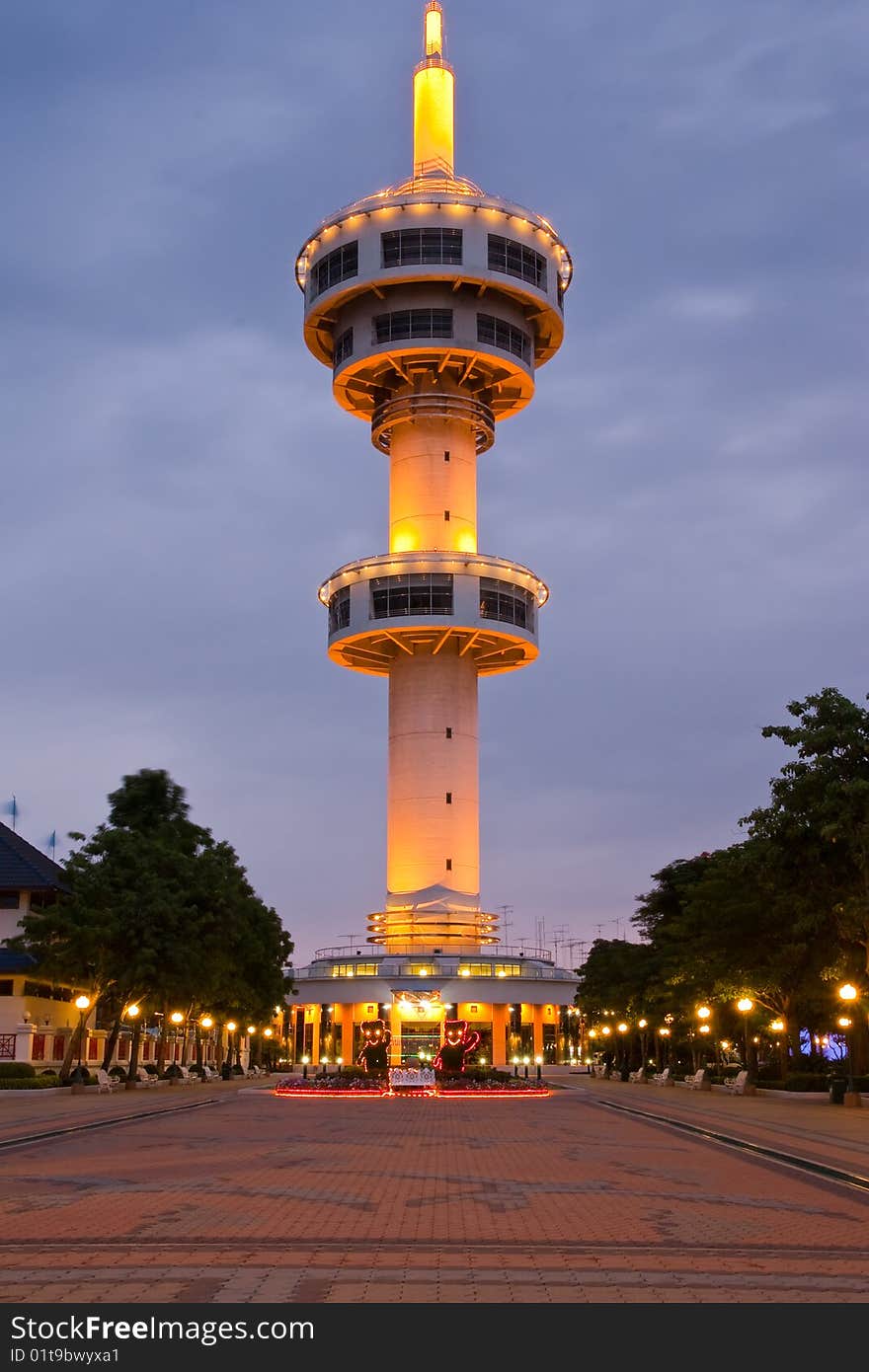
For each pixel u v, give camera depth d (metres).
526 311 111.94
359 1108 49.38
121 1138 32.56
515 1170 24.50
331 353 119.25
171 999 72.69
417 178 113.62
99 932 66.25
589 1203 19.17
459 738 111.38
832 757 50.47
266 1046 127.06
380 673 121.69
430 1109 48.72
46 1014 79.88
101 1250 14.73
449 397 110.44
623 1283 12.89
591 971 108.12
